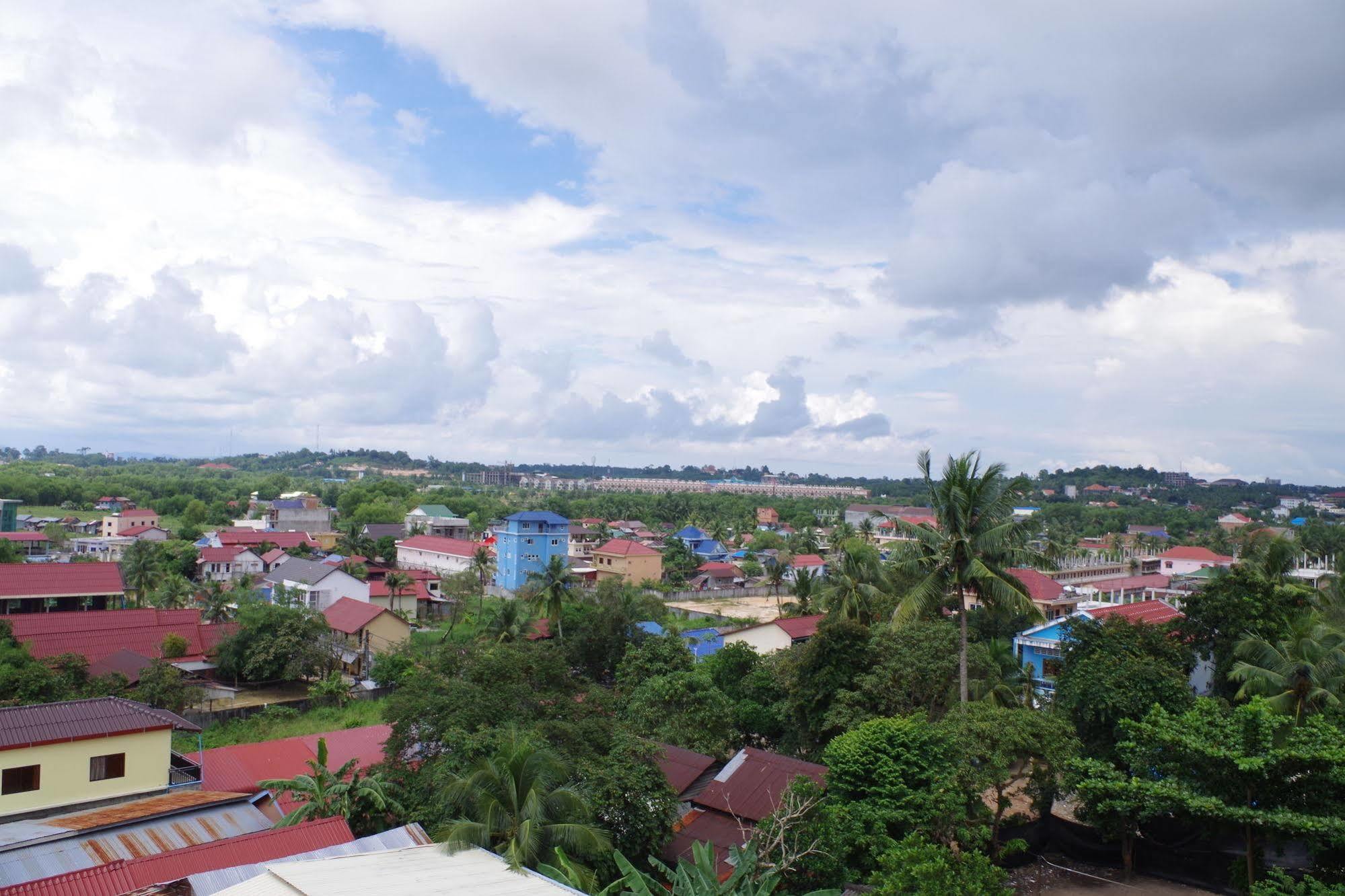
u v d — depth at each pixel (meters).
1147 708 30.61
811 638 40.59
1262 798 23.14
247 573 92.75
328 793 24.66
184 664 51.91
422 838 20.50
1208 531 169.00
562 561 63.00
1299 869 24.95
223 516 149.75
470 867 17.62
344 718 46.47
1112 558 118.69
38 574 56.03
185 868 18.81
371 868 17.19
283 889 15.77
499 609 66.50
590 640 55.56
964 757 26.17
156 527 128.38
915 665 36.09
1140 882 26.36
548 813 21.47
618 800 24.62
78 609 56.78
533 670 32.53
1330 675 30.22
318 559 102.00
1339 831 20.73
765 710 41.66
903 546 36.03
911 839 22.33
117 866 18.55
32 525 127.69
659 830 25.48
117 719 25.59
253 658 51.47
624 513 184.88
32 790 23.55
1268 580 44.56
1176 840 27.56
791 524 189.50
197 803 24.44
